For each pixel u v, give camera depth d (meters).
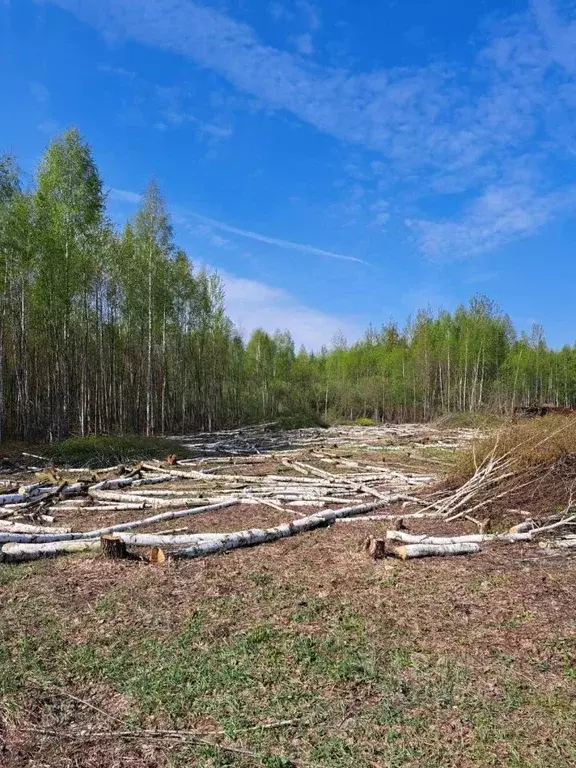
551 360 41.97
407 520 8.50
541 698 3.62
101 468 14.44
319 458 16.42
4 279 18.08
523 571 6.07
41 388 23.12
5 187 18.02
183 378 29.17
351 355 44.94
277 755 3.09
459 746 3.15
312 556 6.72
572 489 8.21
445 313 42.88
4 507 9.56
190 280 28.14
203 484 12.19
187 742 3.22
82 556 6.70
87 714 3.52
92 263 20.38
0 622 4.83
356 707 3.54
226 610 5.04
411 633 4.57
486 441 9.88
